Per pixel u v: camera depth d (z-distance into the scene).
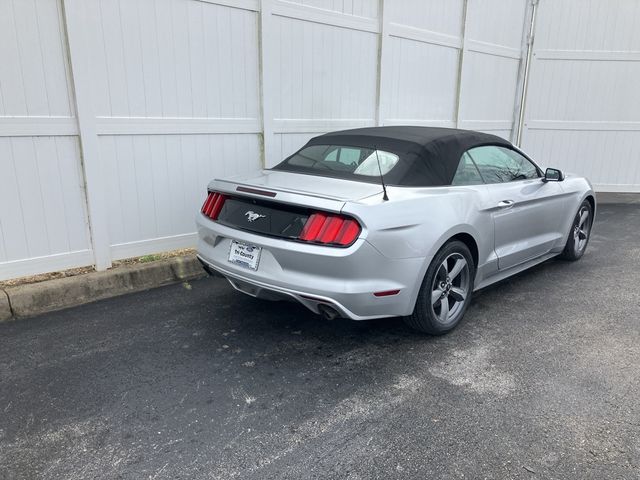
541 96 9.91
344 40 6.52
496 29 8.90
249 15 5.52
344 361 3.53
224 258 3.68
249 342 3.79
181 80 5.14
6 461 2.50
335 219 3.20
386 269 3.31
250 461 2.53
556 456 2.58
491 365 3.49
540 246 5.05
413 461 2.53
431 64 7.85
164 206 5.27
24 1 4.11
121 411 2.92
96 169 4.69
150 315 4.25
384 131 4.38
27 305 4.21
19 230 4.42
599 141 10.11
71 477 2.41
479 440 2.69
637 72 9.75
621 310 4.49
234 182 3.77
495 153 4.62
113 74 4.67
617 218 8.42
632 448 2.64
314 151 4.34
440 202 3.66
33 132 4.32
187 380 3.26
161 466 2.49
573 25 9.57
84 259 4.80
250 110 5.75
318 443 2.67
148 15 4.79
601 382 3.28
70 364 3.43
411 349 3.71
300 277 3.27
